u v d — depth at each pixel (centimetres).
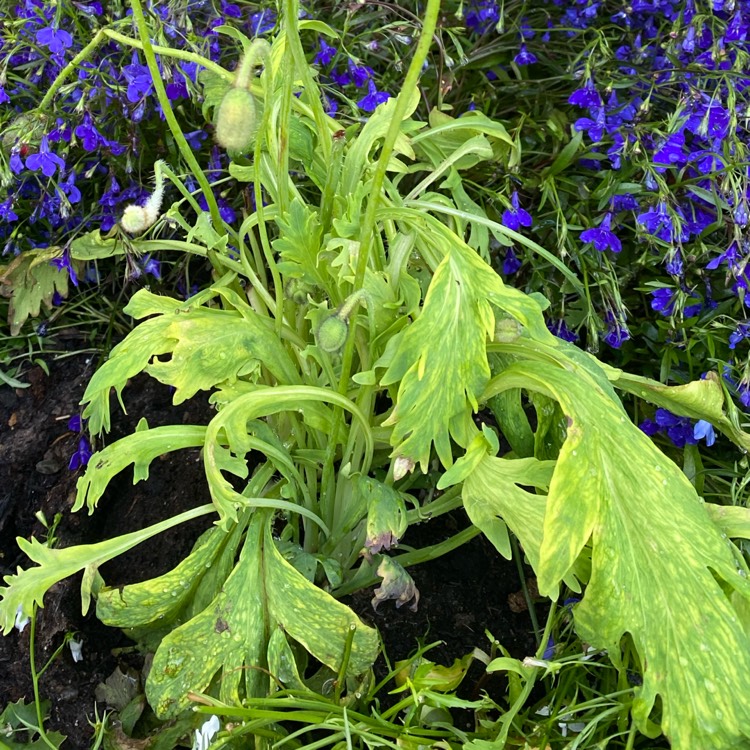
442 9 47
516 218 40
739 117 40
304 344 33
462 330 27
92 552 28
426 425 27
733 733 24
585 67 43
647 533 26
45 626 35
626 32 46
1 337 44
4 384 44
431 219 29
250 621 29
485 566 38
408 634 35
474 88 50
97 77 40
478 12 47
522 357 33
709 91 41
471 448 28
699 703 24
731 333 39
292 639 32
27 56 43
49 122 38
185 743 31
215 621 28
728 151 39
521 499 27
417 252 35
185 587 30
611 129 42
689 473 37
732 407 34
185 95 41
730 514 29
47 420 42
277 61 31
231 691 28
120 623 29
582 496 26
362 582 34
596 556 25
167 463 41
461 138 39
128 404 43
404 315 30
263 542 29
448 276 27
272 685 28
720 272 42
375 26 47
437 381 27
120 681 33
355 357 34
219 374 29
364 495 29
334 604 28
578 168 45
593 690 30
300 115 35
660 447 40
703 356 41
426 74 48
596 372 32
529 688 28
